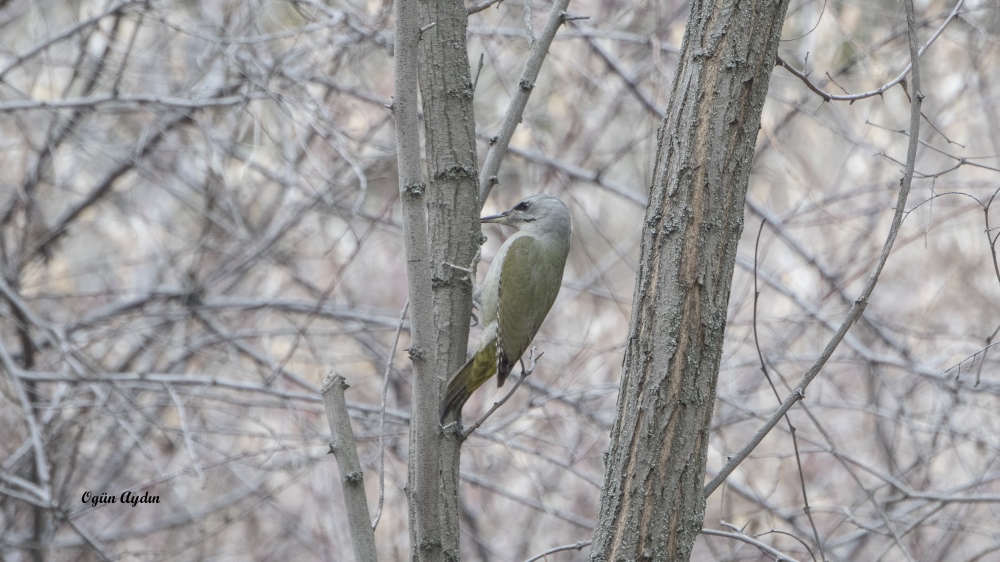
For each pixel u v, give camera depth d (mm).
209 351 13547
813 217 14828
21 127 13695
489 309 9609
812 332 14844
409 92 5191
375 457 12953
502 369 9430
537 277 9570
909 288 14875
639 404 5238
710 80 5309
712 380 5246
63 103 11703
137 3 11758
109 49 12930
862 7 12648
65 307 15719
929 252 14680
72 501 13484
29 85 14086
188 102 11508
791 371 14633
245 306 13383
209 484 15352
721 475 5430
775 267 14734
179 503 14016
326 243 14688
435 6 6441
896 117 14781
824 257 14969
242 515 12766
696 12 5441
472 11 6664
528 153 12891
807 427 14320
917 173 7664
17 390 11117
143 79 13672
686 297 5219
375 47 12586
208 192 13828
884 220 14383
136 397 13398
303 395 11602
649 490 5164
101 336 12547
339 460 5312
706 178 5242
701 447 5223
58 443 13383
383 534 15672
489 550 14820
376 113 14062
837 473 14227
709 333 5223
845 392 14023
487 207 14562
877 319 13305
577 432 14867
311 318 12383
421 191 5203
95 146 13734
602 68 14492
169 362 14773
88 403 11797
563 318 15672
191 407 13125
